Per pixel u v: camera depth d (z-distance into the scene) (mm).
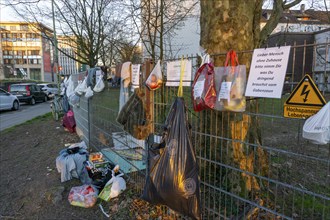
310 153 3535
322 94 1521
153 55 6691
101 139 4652
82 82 5852
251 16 2293
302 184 2748
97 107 4863
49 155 5238
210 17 2291
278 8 3719
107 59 13766
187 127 2082
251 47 2312
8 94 14484
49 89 23188
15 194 3654
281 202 2564
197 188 2021
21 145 6328
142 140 3051
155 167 2086
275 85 1567
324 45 1517
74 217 2969
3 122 10586
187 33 12289
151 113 2844
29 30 15312
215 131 2279
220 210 2289
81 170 3893
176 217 2602
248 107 2266
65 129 7602
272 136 3457
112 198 3262
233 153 2268
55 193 3463
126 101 3312
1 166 4867
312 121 1387
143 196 2174
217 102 1887
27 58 63125
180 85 2295
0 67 53906
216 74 1928
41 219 2973
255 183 2574
